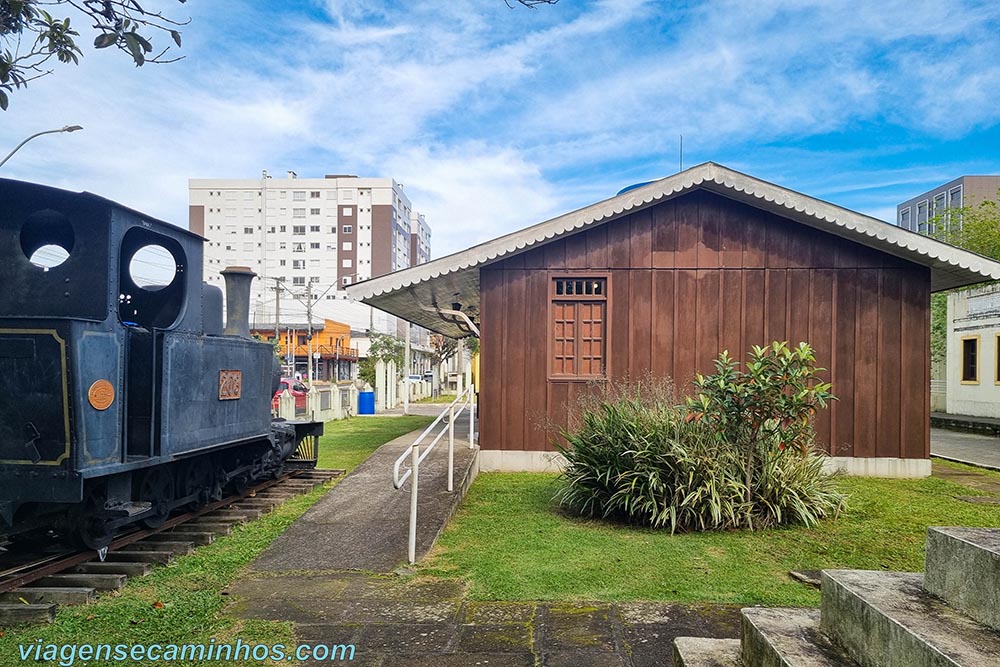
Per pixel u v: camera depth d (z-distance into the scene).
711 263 10.02
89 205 5.23
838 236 9.91
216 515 7.28
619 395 9.17
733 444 6.70
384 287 10.02
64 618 4.35
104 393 5.02
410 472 5.52
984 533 2.62
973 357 22.14
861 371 9.82
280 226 87.50
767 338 9.91
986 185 53.56
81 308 5.18
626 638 4.02
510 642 3.98
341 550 5.80
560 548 5.82
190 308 6.19
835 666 2.61
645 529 6.46
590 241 10.11
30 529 5.12
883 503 7.78
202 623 4.29
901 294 9.83
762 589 4.80
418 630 4.16
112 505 5.31
